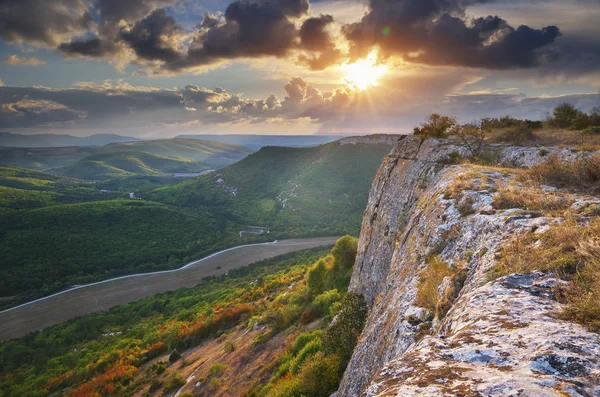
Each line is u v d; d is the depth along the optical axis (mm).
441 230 11297
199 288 100312
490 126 25141
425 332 6895
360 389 9633
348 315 21906
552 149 16500
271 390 23516
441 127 26047
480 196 11320
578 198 8586
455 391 2447
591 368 2475
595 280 3998
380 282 22656
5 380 65062
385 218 26125
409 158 26797
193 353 52406
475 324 3980
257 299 70688
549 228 6570
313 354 25094
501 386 2387
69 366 65562
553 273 4793
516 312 3969
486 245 7633
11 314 95000
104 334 79188
